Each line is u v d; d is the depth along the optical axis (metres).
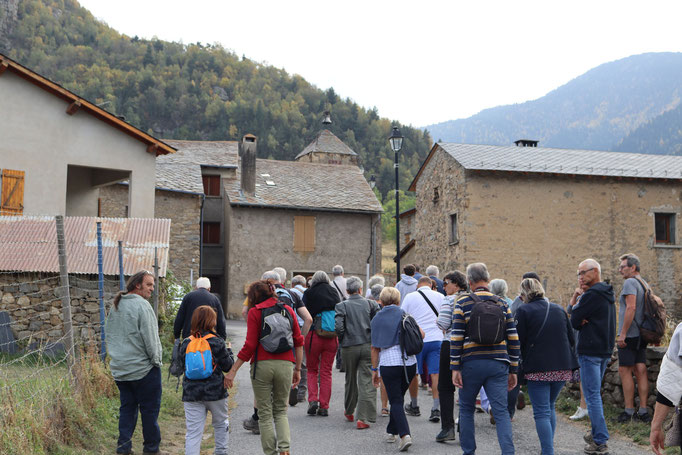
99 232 9.18
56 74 135.50
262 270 29.22
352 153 58.25
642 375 7.24
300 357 6.04
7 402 5.35
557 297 22.56
